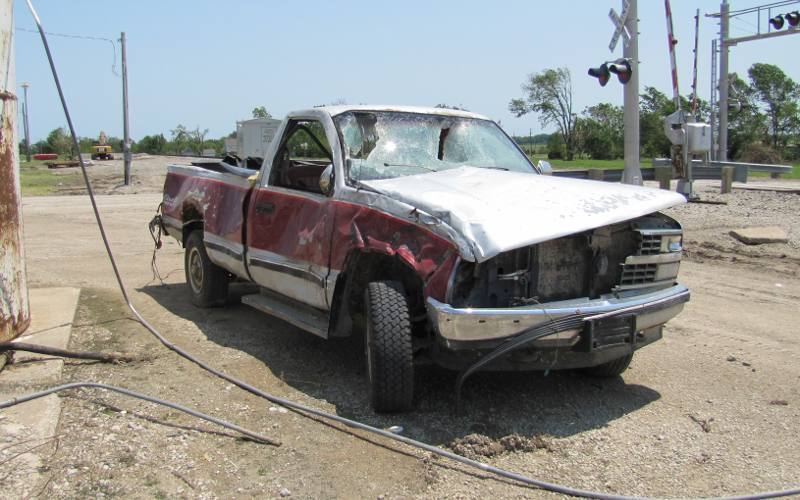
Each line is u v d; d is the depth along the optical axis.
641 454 4.14
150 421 4.34
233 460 3.88
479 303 4.27
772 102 78.75
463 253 4.04
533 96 86.25
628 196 4.80
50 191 27.56
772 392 5.22
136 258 10.52
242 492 3.55
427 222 4.33
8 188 5.36
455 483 3.71
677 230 4.92
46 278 8.74
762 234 11.95
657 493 3.69
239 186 6.55
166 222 8.13
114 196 23.98
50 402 4.44
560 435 4.38
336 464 3.87
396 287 4.57
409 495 3.57
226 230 6.59
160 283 8.66
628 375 5.54
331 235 5.07
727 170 19.22
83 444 3.96
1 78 5.19
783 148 73.19
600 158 85.00
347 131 5.60
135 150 90.38
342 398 4.86
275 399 4.73
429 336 4.69
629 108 14.75
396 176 5.37
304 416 4.52
